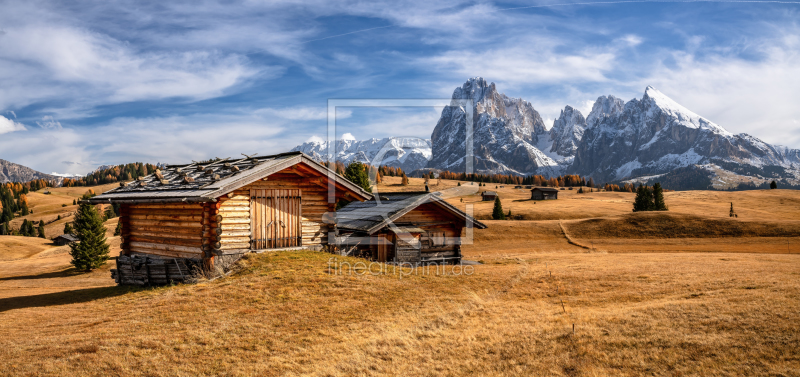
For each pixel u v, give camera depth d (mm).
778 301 10461
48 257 64562
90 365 8172
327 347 9469
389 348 9492
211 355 8938
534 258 29109
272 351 9234
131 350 9016
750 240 51375
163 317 11445
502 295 14648
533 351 8938
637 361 7984
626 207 107250
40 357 8570
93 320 11570
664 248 48406
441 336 10242
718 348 8055
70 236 91938
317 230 18594
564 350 8859
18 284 33062
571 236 58750
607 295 13953
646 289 14352
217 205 15930
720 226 57812
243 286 13922
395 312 12039
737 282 13922
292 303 12555
